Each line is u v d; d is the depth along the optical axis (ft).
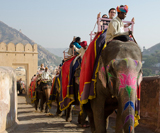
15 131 21.68
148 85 21.76
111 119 26.76
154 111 20.72
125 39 11.98
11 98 22.68
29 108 46.68
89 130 21.94
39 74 37.99
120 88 9.89
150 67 479.82
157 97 20.31
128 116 9.23
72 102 21.15
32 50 102.73
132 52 10.77
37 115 34.24
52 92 33.78
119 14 13.55
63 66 23.40
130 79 9.83
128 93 9.63
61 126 24.32
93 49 13.73
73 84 20.71
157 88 20.39
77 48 22.98
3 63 99.30
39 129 22.82
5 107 20.44
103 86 12.21
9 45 100.17
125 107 9.46
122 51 10.82
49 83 36.04
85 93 13.46
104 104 12.97
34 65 102.53
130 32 12.15
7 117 21.07
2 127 19.60
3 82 20.06
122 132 12.25
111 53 11.17
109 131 20.76
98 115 12.82
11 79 22.81
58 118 30.53
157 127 19.49
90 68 13.57
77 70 20.04
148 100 21.62
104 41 13.56
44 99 38.32
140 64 10.39
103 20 18.83
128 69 10.04
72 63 20.93
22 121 28.22
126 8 13.37
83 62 15.10
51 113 36.06
